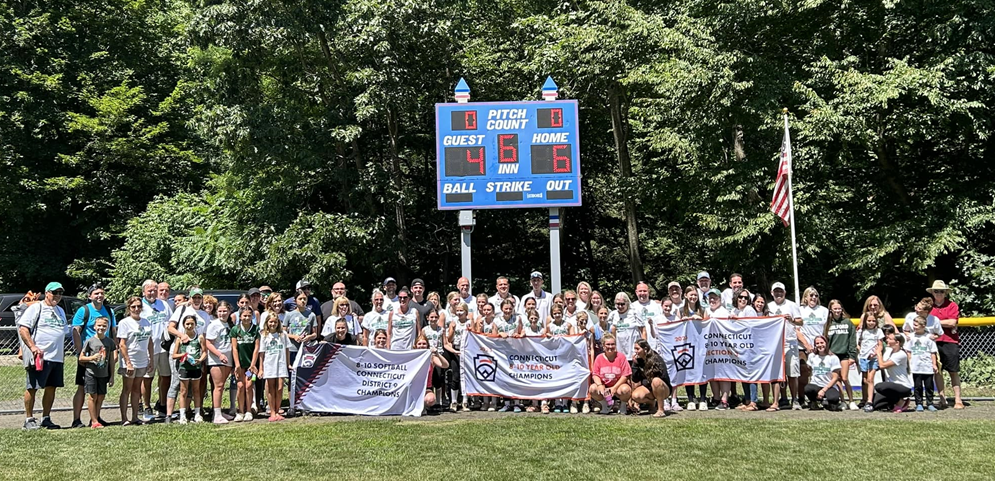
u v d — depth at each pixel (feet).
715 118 64.69
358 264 80.84
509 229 98.89
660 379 35.58
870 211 69.82
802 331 38.37
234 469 25.14
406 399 36.96
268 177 77.71
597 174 97.45
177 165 99.25
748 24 67.26
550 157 50.62
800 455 26.71
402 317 38.96
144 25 104.22
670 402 38.01
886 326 37.11
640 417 35.04
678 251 96.48
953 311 38.24
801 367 38.34
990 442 28.68
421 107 85.35
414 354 37.24
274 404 35.60
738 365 37.96
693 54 64.23
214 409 34.78
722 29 67.97
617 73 71.82
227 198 81.61
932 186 65.10
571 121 50.98
